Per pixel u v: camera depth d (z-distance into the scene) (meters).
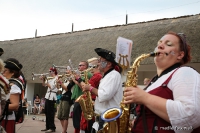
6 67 3.75
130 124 2.38
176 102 1.82
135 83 2.36
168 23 15.61
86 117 4.55
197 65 12.06
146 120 2.04
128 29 17.42
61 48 20.25
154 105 1.87
